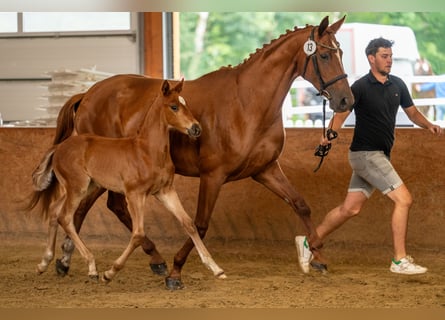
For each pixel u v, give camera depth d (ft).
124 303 29.99
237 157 32.37
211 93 33.17
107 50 60.13
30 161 45.68
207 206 32.71
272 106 32.35
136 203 31.76
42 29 61.77
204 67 112.37
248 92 32.37
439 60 103.65
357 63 62.69
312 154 42.04
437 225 40.68
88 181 33.42
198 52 112.57
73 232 33.81
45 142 45.50
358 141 33.81
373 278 35.27
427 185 40.78
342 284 33.78
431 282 34.32
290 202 33.91
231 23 112.88
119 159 31.99
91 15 60.70
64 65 61.21
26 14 61.72
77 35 60.64
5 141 46.01
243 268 38.27
